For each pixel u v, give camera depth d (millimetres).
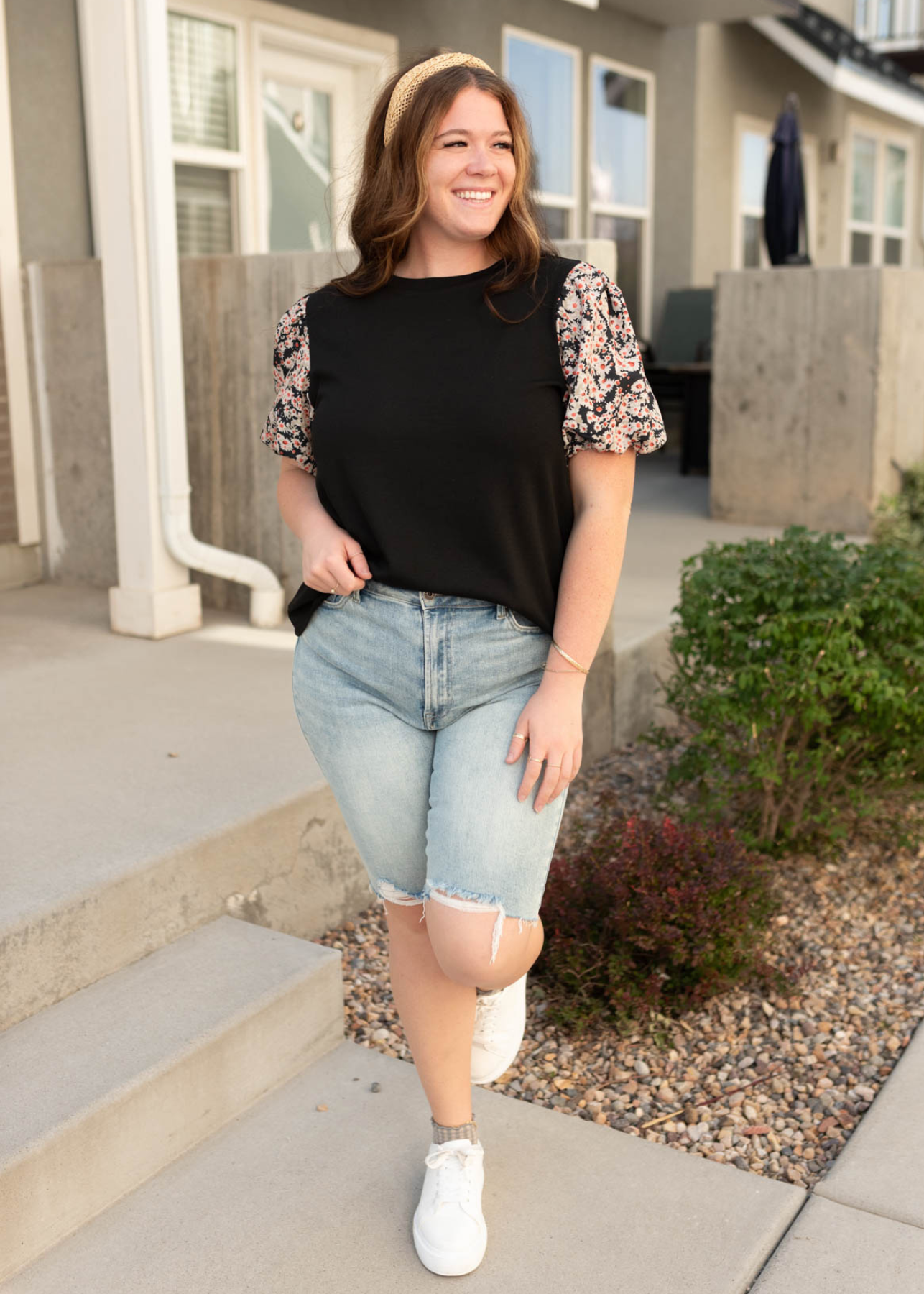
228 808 2785
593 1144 2250
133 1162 2078
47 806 2795
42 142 4969
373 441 1607
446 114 1579
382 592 1687
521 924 1689
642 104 9133
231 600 4773
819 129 11727
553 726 1636
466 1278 1892
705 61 9609
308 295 1768
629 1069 2611
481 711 1701
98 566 5066
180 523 4273
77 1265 1914
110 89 3982
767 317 6559
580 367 1598
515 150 1612
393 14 6723
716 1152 2320
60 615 4645
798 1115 2443
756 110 10508
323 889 3018
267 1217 2023
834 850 3607
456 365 1592
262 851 2793
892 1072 2535
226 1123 2275
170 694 3693
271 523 4605
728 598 3516
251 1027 2299
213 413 4633
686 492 8062
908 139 13750
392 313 1652
